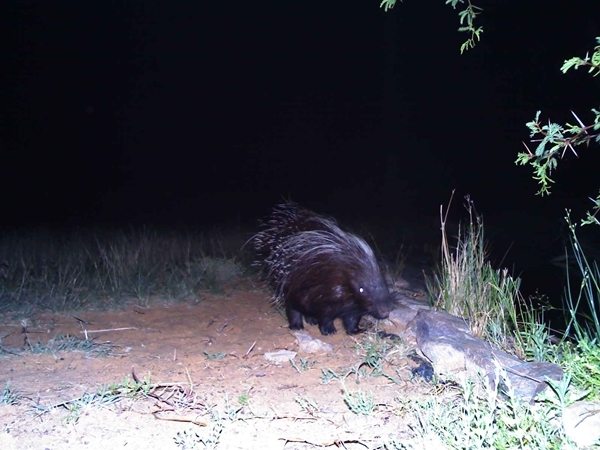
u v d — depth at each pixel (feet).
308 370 18.95
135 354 20.30
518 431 12.58
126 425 14.96
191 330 23.29
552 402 14.19
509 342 19.26
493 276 21.93
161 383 17.26
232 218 53.11
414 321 21.49
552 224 46.44
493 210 56.49
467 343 18.13
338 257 22.41
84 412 15.48
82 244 35.12
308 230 24.45
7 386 16.62
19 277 28.19
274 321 24.80
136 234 40.04
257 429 14.84
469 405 14.11
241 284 29.86
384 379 18.01
